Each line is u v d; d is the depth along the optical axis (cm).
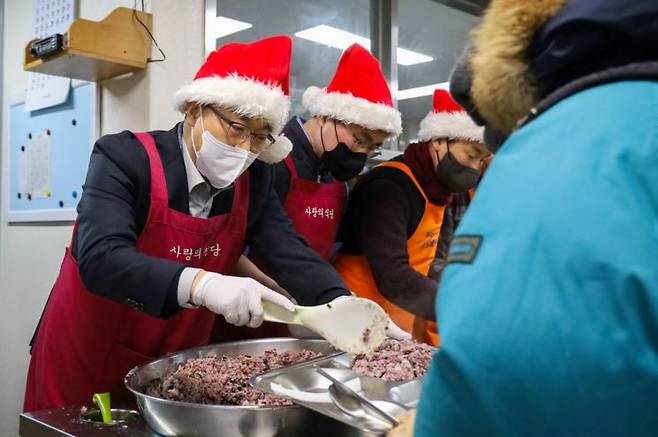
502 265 48
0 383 258
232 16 216
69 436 96
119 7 176
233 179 125
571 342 44
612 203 46
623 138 47
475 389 47
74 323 133
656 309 43
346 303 100
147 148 126
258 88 121
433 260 175
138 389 105
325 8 252
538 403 46
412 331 144
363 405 91
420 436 52
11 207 251
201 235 130
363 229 163
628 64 52
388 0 270
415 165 172
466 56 66
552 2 54
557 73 55
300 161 165
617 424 44
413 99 286
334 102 158
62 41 169
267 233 144
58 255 224
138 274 103
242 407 89
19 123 243
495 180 53
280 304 102
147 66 182
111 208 115
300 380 107
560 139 50
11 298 252
